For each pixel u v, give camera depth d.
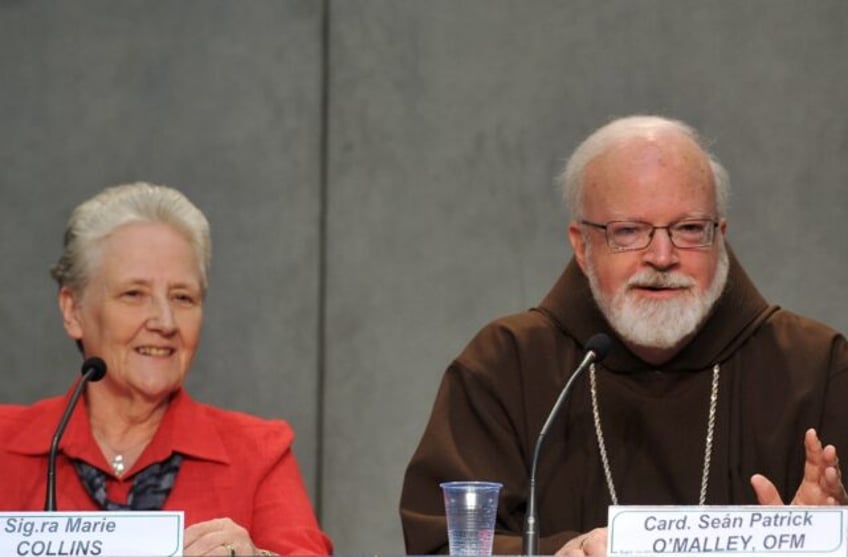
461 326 15.41
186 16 15.75
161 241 10.30
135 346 10.22
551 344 11.22
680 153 10.65
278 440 10.65
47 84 15.76
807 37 15.17
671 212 10.52
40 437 10.28
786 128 15.15
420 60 15.58
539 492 10.90
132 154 15.66
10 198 15.67
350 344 15.50
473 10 15.56
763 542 7.54
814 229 15.06
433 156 15.52
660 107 15.24
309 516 10.36
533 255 15.35
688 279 10.51
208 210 15.63
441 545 10.36
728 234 15.16
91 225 10.34
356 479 15.43
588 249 10.83
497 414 11.05
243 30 15.71
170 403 10.55
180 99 15.71
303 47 15.67
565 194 11.19
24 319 15.59
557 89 15.41
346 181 15.59
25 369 15.54
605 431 11.01
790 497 10.72
